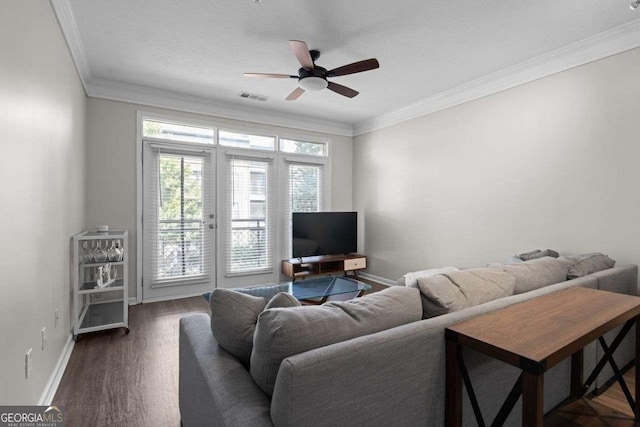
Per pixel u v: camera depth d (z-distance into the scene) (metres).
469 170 3.51
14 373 1.37
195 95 3.91
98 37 2.56
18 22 1.42
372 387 0.95
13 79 1.37
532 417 0.90
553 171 2.79
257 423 0.85
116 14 2.25
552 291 1.61
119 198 3.62
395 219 4.51
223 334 1.21
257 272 4.54
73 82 2.66
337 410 0.88
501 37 2.52
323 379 0.85
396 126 4.48
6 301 1.29
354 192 5.35
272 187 4.66
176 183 3.97
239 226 4.41
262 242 4.59
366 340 0.96
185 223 4.03
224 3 2.14
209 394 1.03
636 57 2.32
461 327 1.14
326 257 4.73
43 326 1.78
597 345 1.88
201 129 4.14
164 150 3.87
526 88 2.99
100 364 2.29
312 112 4.57
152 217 3.83
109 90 3.51
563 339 1.04
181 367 1.57
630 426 1.62
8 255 1.31
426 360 1.08
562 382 1.74
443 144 3.80
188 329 1.49
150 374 2.16
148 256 3.81
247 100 4.09
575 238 2.65
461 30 2.43
